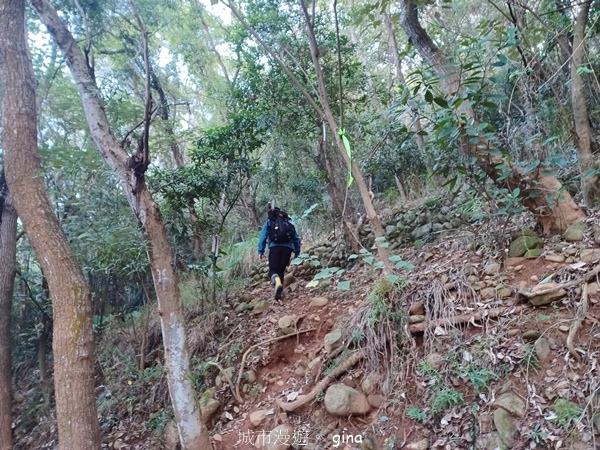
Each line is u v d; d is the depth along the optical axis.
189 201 5.88
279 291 4.90
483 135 3.41
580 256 3.12
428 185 6.67
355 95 7.09
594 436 2.16
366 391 3.29
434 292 3.51
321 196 7.38
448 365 3.00
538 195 3.43
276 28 6.25
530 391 2.56
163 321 3.64
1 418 5.20
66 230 4.40
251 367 4.46
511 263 3.50
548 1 4.33
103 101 4.14
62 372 3.43
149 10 5.28
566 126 3.81
